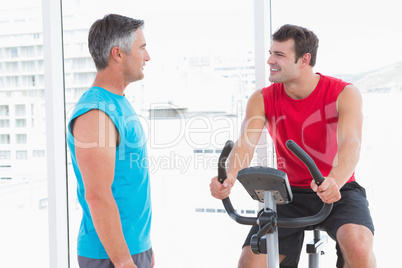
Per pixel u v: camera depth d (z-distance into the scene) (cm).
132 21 168
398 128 230
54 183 257
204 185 263
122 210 165
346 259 186
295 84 212
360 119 207
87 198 151
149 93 265
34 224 284
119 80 169
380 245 234
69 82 268
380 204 233
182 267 267
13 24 275
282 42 207
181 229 267
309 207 212
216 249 264
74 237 268
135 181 167
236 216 165
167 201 268
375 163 234
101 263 164
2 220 288
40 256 286
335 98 210
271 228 156
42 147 277
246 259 202
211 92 256
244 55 249
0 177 284
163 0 260
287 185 150
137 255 170
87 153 151
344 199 203
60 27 261
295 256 208
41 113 276
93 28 166
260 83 237
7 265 290
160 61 262
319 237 198
